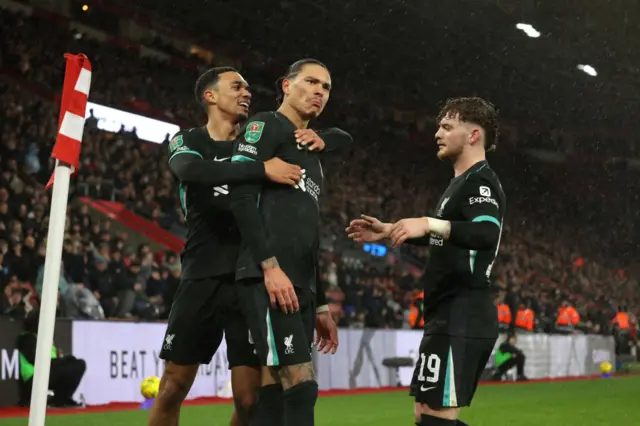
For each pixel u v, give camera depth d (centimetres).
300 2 3694
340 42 4066
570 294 4275
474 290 568
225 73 691
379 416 1448
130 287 2056
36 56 3103
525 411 1523
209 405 1627
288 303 548
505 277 3647
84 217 2312
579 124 5203
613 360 3397
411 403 1739
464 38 4206
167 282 2177
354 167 4266
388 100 4616
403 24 3988
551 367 2978
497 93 4766
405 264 3859
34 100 2973
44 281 538
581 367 3158
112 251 2180
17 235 2088
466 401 560
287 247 566
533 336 2897
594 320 3938
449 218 569
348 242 3612
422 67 4416
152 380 1581
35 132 2728
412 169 4653
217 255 652
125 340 1756
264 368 605
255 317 560
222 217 653
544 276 4394
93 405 1656
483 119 584
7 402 1548
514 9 3988
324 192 3862
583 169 5244
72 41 3250
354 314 2667
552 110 5034
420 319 2675
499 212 559
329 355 2202
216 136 692
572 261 4766
